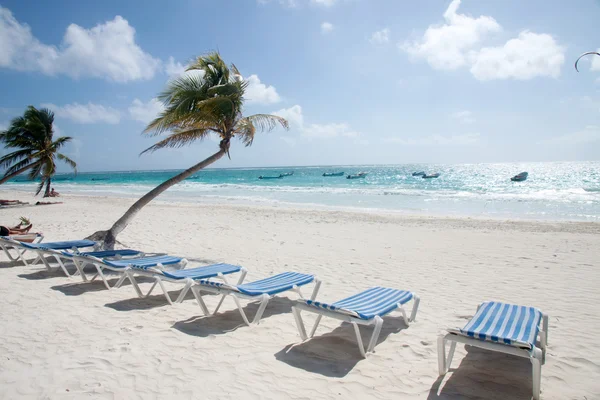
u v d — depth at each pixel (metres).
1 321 4.51
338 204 22.23
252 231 11.98
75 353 3.69
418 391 3.06
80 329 4.29
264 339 4.07
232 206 20.42
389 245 9.75
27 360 3.54
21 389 3.05
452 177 55.06
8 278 6.41
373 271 7.12
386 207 20.42
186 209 18.81
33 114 20.38
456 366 3.48
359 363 3.54
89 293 5.64
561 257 8.14
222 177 77.31
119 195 30.98
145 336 4.11
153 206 20.48
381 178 54.75
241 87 8.03
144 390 3.05
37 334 4.14
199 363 3.51
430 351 3.80
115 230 7.96
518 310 3.72
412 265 7.58
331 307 3.65
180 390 3.05
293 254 8.66
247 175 88.12
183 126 7.97
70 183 62.22
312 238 10.77
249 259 8.17
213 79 8.02
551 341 4.00
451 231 11.99
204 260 8.04
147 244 9.79
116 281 6.32
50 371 3.34
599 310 4.91
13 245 7.39
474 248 9.29
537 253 8.61
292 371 3.38
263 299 4.30
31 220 14.53
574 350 3.77
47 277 6.50
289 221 14.30
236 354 3.71
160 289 5.93
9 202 21.34
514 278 6.54
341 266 7.53
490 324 3.28
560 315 4.75
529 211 18.17
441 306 5.14
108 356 3.63
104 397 2.95
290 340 4.05
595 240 10.23
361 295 4.30
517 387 3.11
